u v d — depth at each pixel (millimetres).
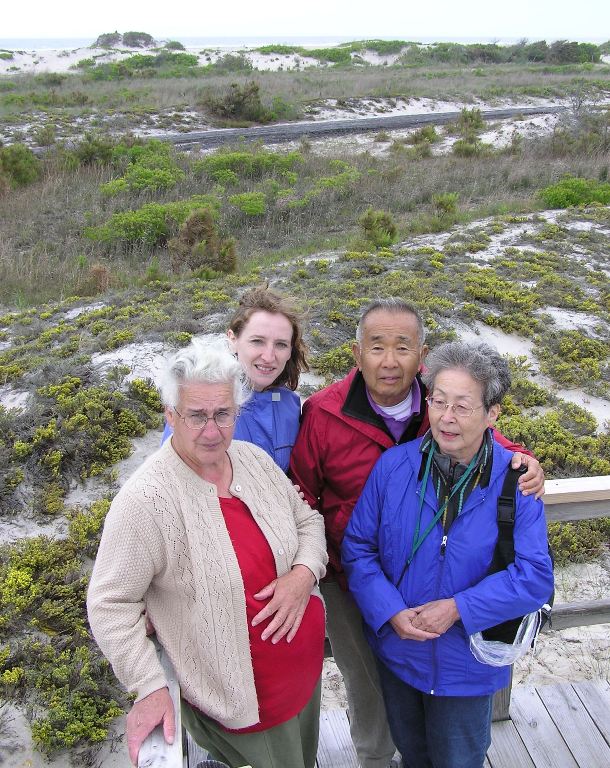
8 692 3930
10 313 11203
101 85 38938
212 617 1978
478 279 10406
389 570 2408
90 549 5020
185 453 2031
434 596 2318
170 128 28531
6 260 13797
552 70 49312
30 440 6113
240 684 2029
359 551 2430
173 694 1937
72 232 16172
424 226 15414
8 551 4867
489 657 2264
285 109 31875
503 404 7273
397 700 2543
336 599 2742
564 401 7508
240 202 17422
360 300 9273
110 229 15430
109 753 3703
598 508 2820
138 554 1929
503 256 12375
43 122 27297
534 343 8844
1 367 7676
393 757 3016
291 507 2281
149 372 7395
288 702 2182
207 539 1975
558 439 6719
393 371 2389
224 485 2109
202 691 2033
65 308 10750
